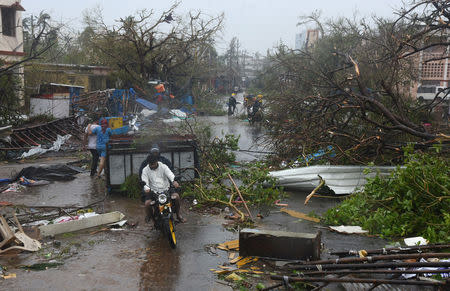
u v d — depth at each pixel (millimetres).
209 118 29531
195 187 8969
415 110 11883
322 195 9141
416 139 10062
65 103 21719
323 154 10062
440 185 6348
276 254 5406
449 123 12008
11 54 21641
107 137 10703
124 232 6719
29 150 14391
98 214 7543
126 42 31781
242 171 10156
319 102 10594
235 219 7426
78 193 9352
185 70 35094
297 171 9281
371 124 10320
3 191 9422
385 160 9453
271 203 8430
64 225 6613
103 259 5559
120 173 9078
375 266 4605
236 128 22641
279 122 11211
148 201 6461
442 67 25125
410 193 6551
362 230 6660
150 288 4695
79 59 32625
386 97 11945
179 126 11023
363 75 12195
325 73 10836
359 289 4465
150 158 6527
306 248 5270
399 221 6566
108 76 31312
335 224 7016
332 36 21156
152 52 32406
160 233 6672
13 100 18406
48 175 10664
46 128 17219
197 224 7180
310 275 4746
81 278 4945
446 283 4160
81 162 13156
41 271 5141
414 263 4441
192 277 4988
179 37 32812
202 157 10664
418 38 10844
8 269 5176
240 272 5113
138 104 24703
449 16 10594
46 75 24922
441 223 6020
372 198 7352
